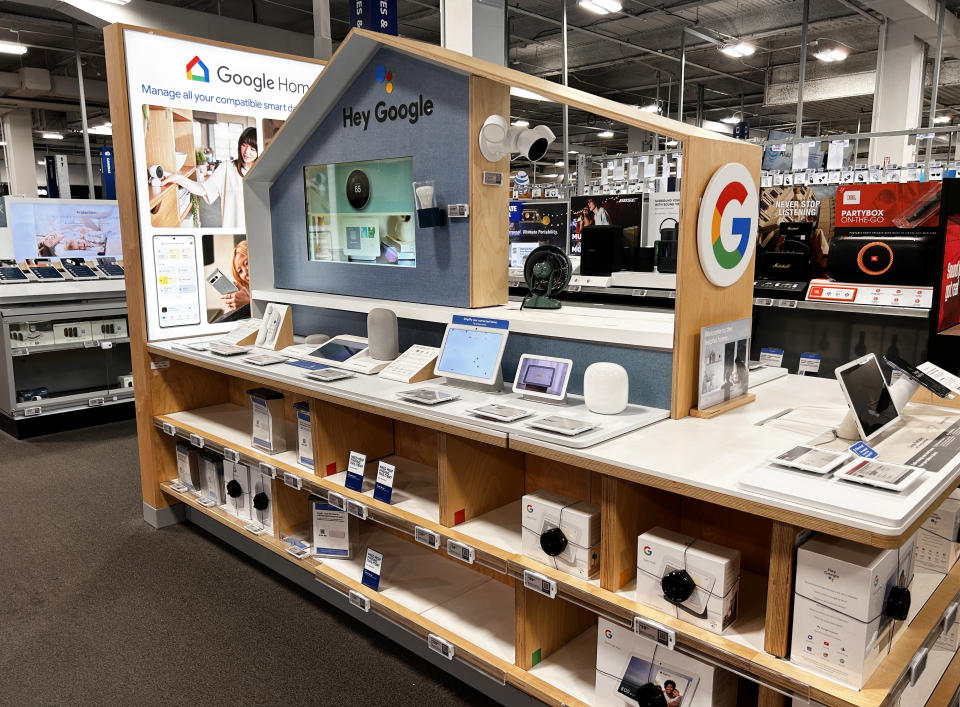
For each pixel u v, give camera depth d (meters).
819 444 1.74
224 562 3.48
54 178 10.02
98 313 5.87
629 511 1.81
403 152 2.96
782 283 4.32
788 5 10.01
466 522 2.28
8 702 2.43
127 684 2.52
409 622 2.38
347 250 3.37
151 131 3.65
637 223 6.46
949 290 2.56
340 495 2.57
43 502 4.30
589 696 1.95
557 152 22.92
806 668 1.47
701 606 1.63
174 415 3.86
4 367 5.62
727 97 16.86
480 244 2.78
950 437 1.78
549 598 2.12
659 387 2.15
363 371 2.76
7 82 13.65
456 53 2.63
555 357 2.36
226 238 4.04
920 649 1.58
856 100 13.82
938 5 9.41
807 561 1.44
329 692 2.46
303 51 9.98
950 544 2.01
